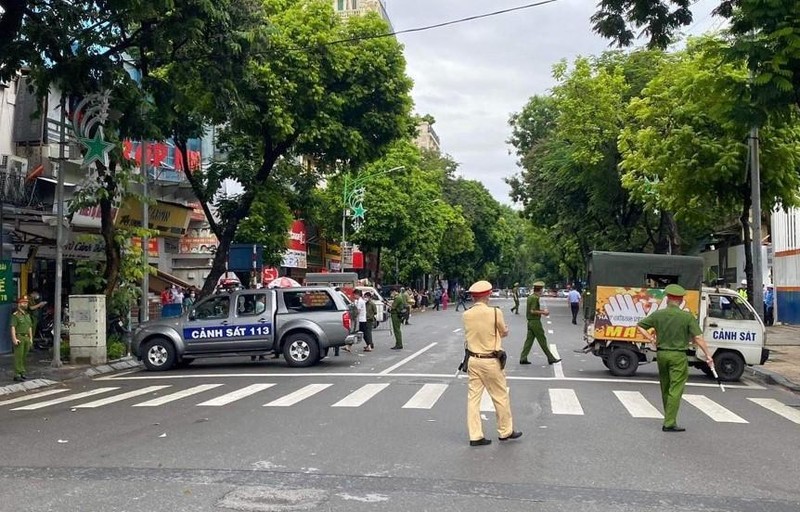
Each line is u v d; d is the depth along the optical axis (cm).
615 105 3284
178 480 731
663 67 2677
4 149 2111
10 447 909
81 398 1373
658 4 1291
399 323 2358
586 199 3972
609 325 1636
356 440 922
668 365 1020
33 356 2045
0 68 1595
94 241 2027
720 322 1625
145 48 1775
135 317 2889
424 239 5622
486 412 1145
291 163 2697
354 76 2347
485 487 708
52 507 643
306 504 649
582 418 1095
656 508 646
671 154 2112
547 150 4328
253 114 2153
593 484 722
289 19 2228
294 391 1388
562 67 3403
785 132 1998
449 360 1975
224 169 2431
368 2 7525
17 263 2295
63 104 1775
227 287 2730
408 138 2644
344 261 4447
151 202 1939
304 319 1838
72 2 1591
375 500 662
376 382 1517
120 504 650
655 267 1642
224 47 1633
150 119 1769
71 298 1905
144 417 1117
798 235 3122
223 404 1231
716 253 4231
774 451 887
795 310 3152
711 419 1110
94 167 1923
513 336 2791
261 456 834
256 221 2988
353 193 4512
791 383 1552
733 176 2048
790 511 644
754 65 1163
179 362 1919
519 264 12862
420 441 917
